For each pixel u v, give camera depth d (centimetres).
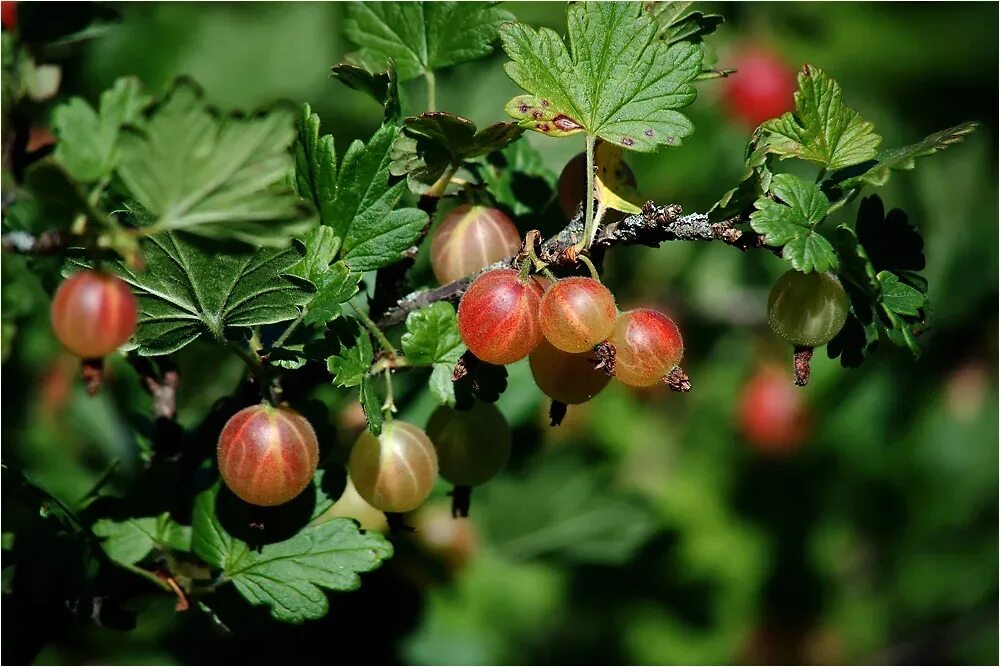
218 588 68
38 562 68
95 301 63
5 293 70
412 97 85
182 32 87
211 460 68
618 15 67
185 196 62
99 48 84
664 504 90
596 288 65
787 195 65
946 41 93
